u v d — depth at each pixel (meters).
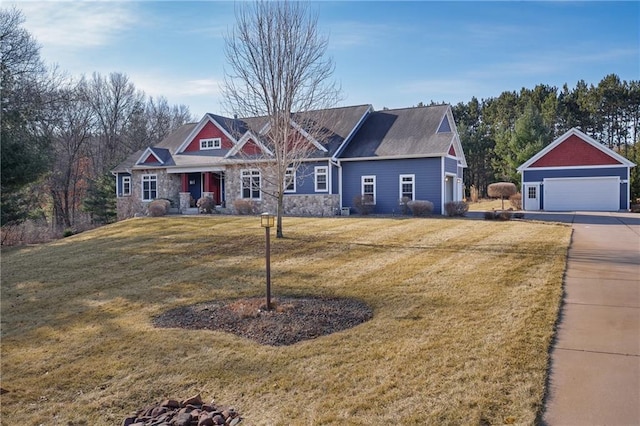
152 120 52.78
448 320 6.25
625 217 21.42
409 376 4.62
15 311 8.41
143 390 4.84
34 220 33.00
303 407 4.20
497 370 4.62
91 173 44.34
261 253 12.75
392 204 23.98
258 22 14.67
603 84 49.06
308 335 6.08
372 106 27.78
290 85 14.82
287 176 15.80
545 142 39.09
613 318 6.16
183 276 10.40
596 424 3.68
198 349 5.78
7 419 4.42
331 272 9.94
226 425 4.03
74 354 5.95
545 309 6.49
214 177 29.20
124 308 8.01
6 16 23.14
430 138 23.97
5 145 19.59
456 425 3.71
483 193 51.28
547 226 16.50
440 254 11.34
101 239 17.52
